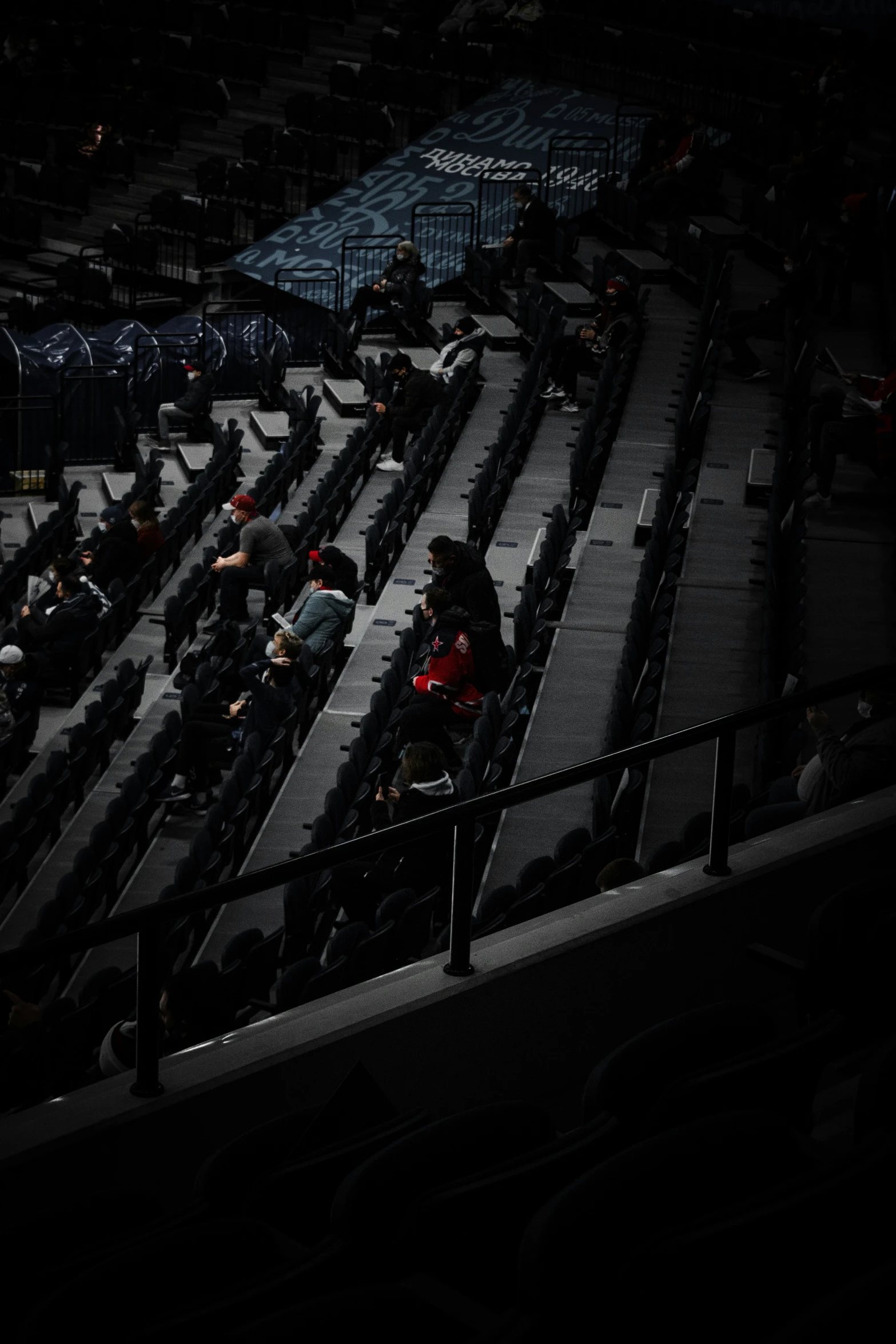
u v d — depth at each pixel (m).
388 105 44.12
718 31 42.19
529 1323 4.75
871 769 10.60
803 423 25.72
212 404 33.25
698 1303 4.55
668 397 29.67
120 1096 7.28
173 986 11.82
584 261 36.97
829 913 7.34
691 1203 5.04
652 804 15.26
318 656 20.64
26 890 17.97
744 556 22.48
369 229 39.81
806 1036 6.29
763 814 10.88
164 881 17.84
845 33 39.12
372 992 7.94
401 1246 5.55
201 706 20.23
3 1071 11.87
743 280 34.31
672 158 37.31
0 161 46.28
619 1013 8.49
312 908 14.07
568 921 8.38
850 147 36.69
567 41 44.09
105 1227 6.20
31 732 21.12
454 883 7.95
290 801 18.48
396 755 18.33
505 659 18.45
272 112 45.53
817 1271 4.73
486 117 43.31
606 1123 5.94
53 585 23.95
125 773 20.47
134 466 32.12
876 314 30.86
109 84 47.12
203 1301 5.23
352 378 35.06
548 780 8.09
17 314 40.25
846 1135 6.95
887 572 20.50
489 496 25.53
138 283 41.94
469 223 39.53
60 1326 5.12
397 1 47.22
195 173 44.22
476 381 31.59
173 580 26.62
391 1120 6.45
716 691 18.30
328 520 26.28
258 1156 6.46
